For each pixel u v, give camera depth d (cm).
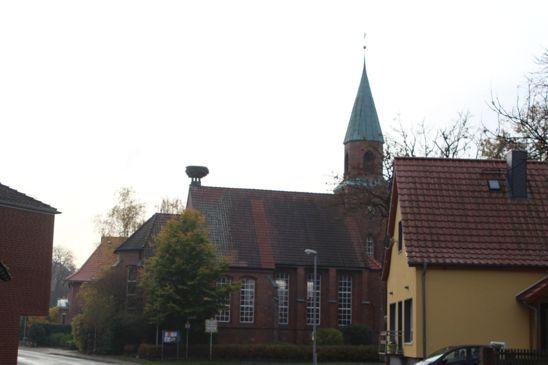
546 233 2756
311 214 6700
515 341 2616
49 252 3662
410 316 2814
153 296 5125
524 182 2886
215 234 6203
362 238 6706
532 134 3094
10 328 3450
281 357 5341
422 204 2803
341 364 5200
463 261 2631
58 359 4962
